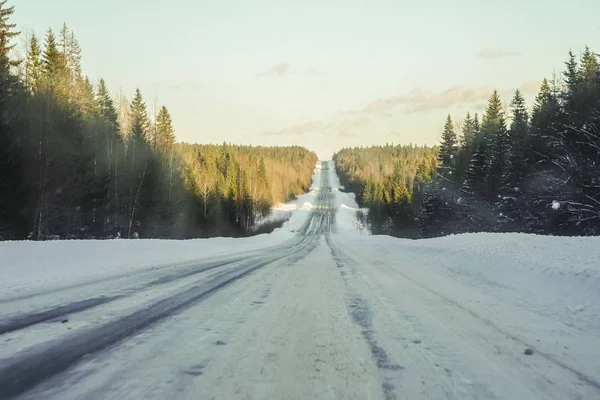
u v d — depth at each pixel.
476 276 8.72
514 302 6.12
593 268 6.30
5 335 4.10
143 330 4.34
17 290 6.84
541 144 28.44
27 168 23.28
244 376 3.10
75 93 33.97
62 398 2.66
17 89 25.16
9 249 10.37
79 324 4.57
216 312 5.27
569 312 5.30
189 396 2.72
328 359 3.52
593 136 22.86
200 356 3.52
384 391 2.89
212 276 9.01
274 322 4.78
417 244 17.78
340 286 7.72
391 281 8.52
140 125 42.88
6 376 3.01
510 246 10.59
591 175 22.36
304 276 9.23
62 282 7.82
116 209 33.53
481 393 2.88
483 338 4.24
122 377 3.02
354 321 4.89
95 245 13.31
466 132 57.84
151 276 8.87
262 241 38.56
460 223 42.28
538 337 4.29
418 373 3.24
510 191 31.25
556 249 8.84
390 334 4.35
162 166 40.78
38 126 24.14
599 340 4.20
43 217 25.78
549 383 3.08
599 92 26.91
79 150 28.00
